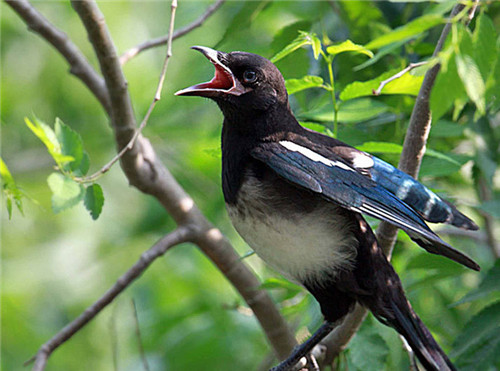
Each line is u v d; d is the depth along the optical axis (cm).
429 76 734
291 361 834
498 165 1009
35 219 1628
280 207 780
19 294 1512
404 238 938
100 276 1590
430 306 1065
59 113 1560
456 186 1144
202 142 1218
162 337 1220
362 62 1019
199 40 1330
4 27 1579
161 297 1357
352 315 848
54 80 1588
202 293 1283
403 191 767
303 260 794
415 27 532
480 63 531
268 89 812
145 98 1394
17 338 1445
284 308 995
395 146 805
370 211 752
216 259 1001
